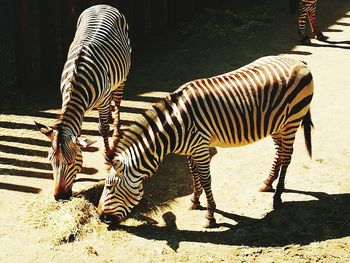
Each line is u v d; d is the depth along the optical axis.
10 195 5.76
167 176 6.14
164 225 5.36
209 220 5.30
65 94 5.52
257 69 5.28
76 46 5.94
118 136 6.66
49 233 5.23
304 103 5.30
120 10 9.17
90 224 5.35
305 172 6.16
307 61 8.91
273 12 11.03
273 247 5.06
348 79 8.30
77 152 5.13
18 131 6.95
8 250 5.00
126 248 5.05
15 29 7.80
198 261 4.89
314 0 9.40
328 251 5.00
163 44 9.66
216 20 10.59
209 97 5.07
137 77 8.45
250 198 5.75
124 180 4.93
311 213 5.48
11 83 8.26
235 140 5.25
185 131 4.98
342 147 6.62
